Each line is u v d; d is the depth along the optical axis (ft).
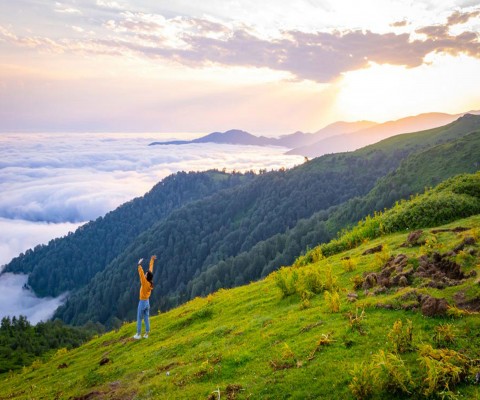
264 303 59.62
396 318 34.55
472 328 28.89
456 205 74.18
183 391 34.50
